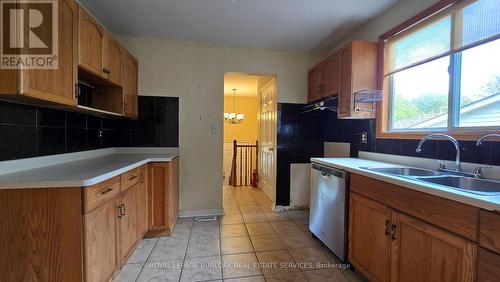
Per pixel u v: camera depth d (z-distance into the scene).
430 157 1.91
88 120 2.51
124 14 2.47
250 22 2.64
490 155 1.51
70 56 1.58
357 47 2.42
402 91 2.28
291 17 2.52
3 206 1.33
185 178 3.22
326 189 2.32
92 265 1.46
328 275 1.92
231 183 5.23
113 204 1.75
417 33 2.08
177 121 3.19
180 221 3.07
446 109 1.85
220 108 3.29
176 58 3.16
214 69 3.27
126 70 2.62
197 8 2.35
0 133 1.47
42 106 1.81
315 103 3.29
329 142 3.41
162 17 2.53
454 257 1.14
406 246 1.43
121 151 3.07
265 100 4.33
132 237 2.14
